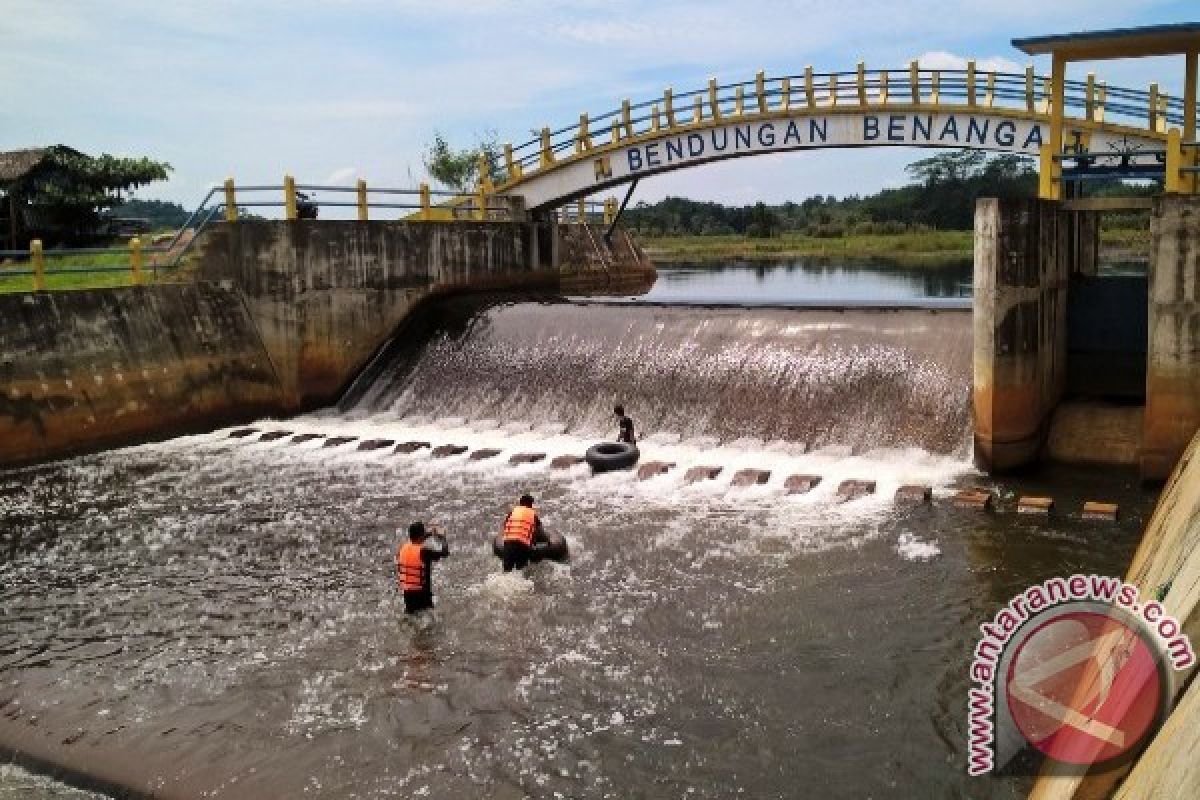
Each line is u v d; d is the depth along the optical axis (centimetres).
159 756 1141
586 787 1063
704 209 14712
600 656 1342
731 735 1150
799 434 2300
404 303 3127
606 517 1869
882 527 1769
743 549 1689
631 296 4759
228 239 2934
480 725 1186
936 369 2286
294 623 1473
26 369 2395
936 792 1027
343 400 2994
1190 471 1380
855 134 3059
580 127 3491
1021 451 2048
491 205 3644
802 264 8081
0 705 1262
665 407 2491
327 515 1945
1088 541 1662
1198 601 764
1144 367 2272
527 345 2833
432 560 1546
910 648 1327
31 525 1925
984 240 1988
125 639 1434
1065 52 2112
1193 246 1823
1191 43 2009
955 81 2892
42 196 3934
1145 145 2639
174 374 2700
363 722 1198
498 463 2277
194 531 1872
